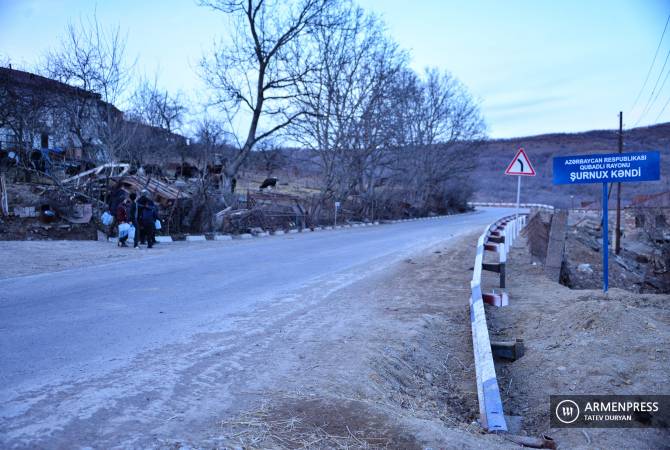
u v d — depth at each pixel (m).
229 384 5.01
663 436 5.01
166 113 34.41
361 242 21.09
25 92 25.67
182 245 18.78
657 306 9.27
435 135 55.00
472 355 7.22
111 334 6.66
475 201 114.31
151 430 3.89
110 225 19.41
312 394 4.81
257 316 8.04
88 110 25.88
